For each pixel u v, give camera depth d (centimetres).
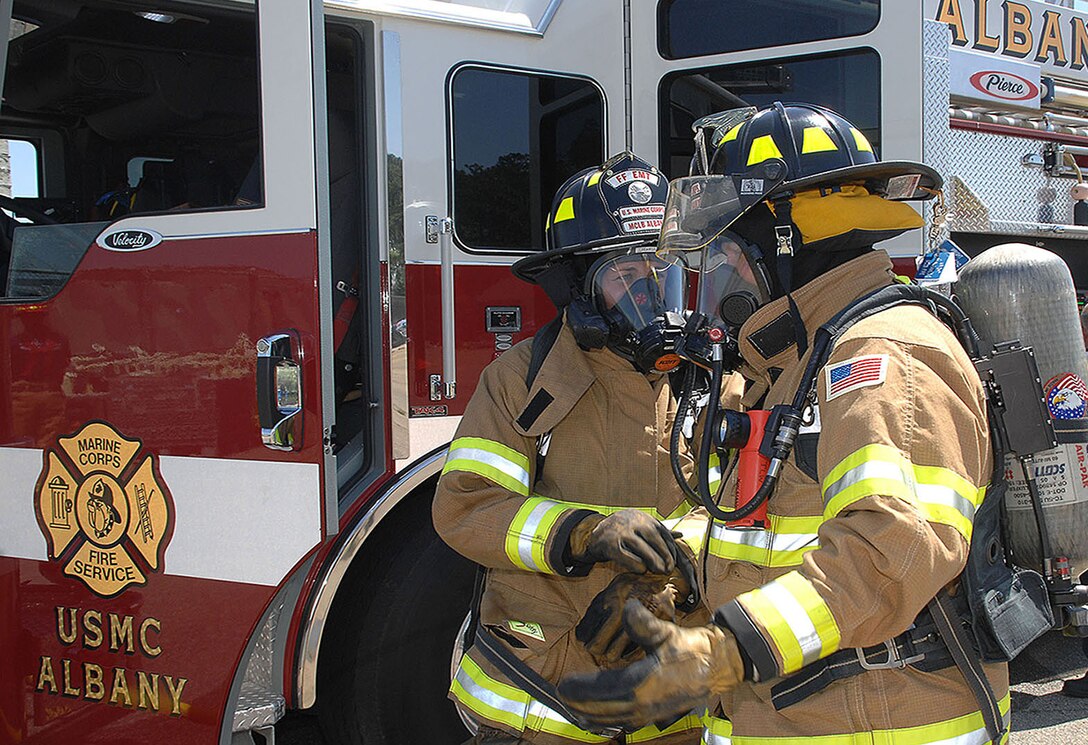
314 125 236
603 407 203
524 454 197
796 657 123
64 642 261
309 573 254
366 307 282
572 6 322
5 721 268
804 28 321
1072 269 483
